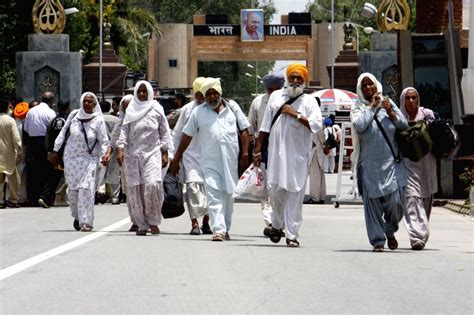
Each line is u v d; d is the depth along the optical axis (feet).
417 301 42.91
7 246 63.36
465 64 118.62
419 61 109.91
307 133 62.39
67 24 239.50
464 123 102.32
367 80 59.72
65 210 97.91
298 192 62.28
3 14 213.87
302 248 62.18
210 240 66.85
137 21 289.94
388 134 59.47
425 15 125.18
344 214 92.84
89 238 68.23
